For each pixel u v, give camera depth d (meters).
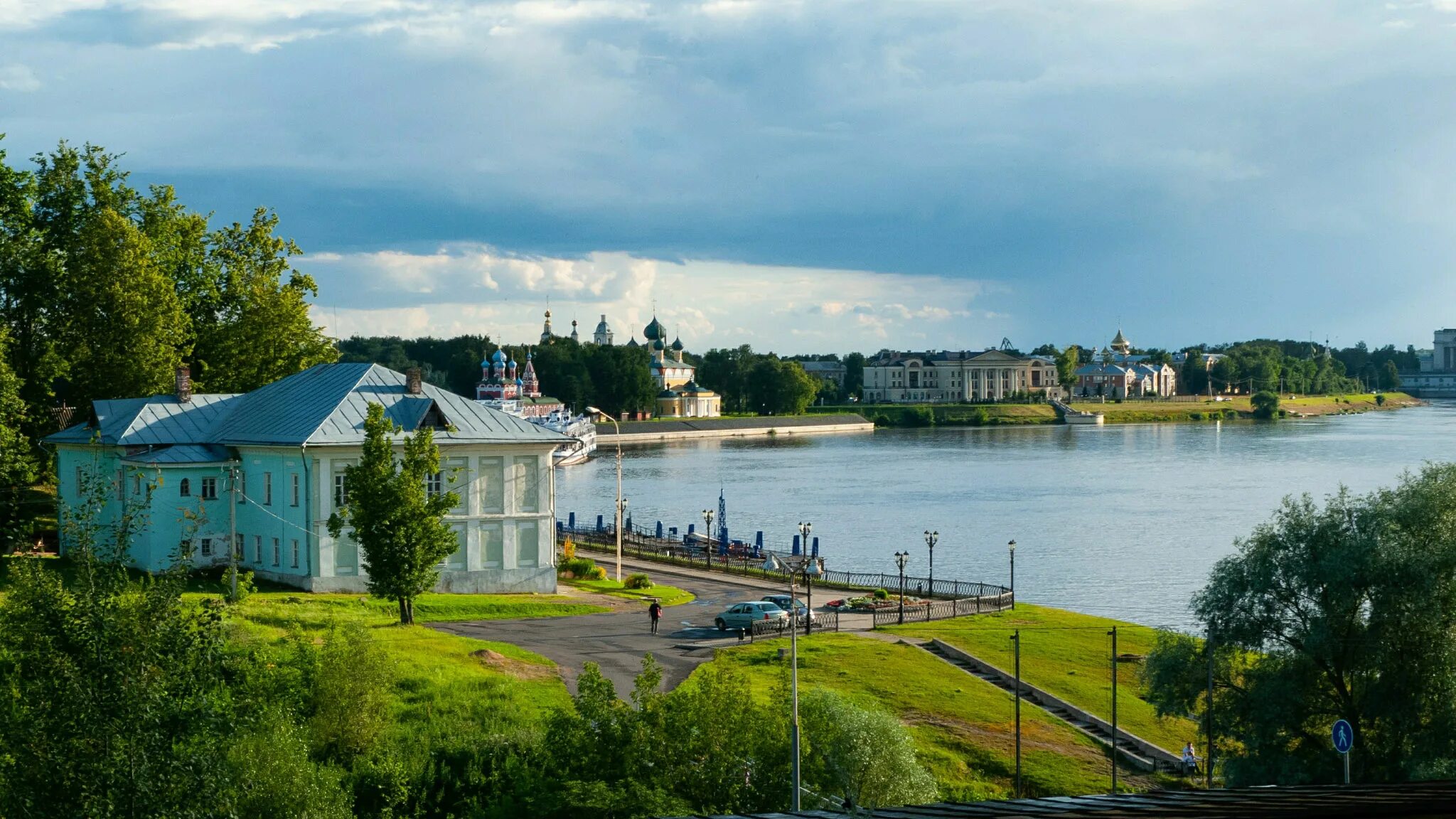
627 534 127.12
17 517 85.75
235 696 38.03
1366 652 50.81
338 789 40.53
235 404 90.50
